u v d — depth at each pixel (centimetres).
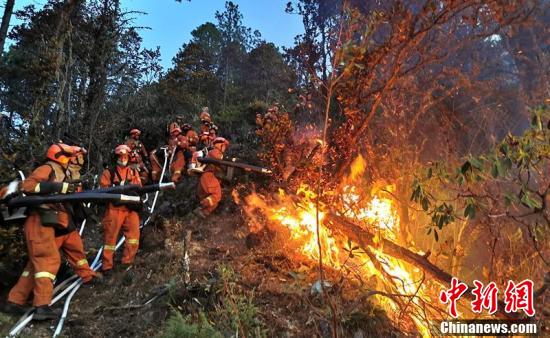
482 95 555
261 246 570
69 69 1008
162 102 1675
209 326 354
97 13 1167
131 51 1259
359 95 495
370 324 391
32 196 455
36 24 1191
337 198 548
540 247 340
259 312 409
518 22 439
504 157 281
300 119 729
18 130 832
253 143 1155
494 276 382
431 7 420
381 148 555
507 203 294
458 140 553
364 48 319
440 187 382
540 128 276
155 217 775
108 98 1183
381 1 444
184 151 979
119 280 540
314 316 395
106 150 1038
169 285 446
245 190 824
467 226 463
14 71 1274
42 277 444
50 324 441
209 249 591
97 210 830
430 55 484
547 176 309
